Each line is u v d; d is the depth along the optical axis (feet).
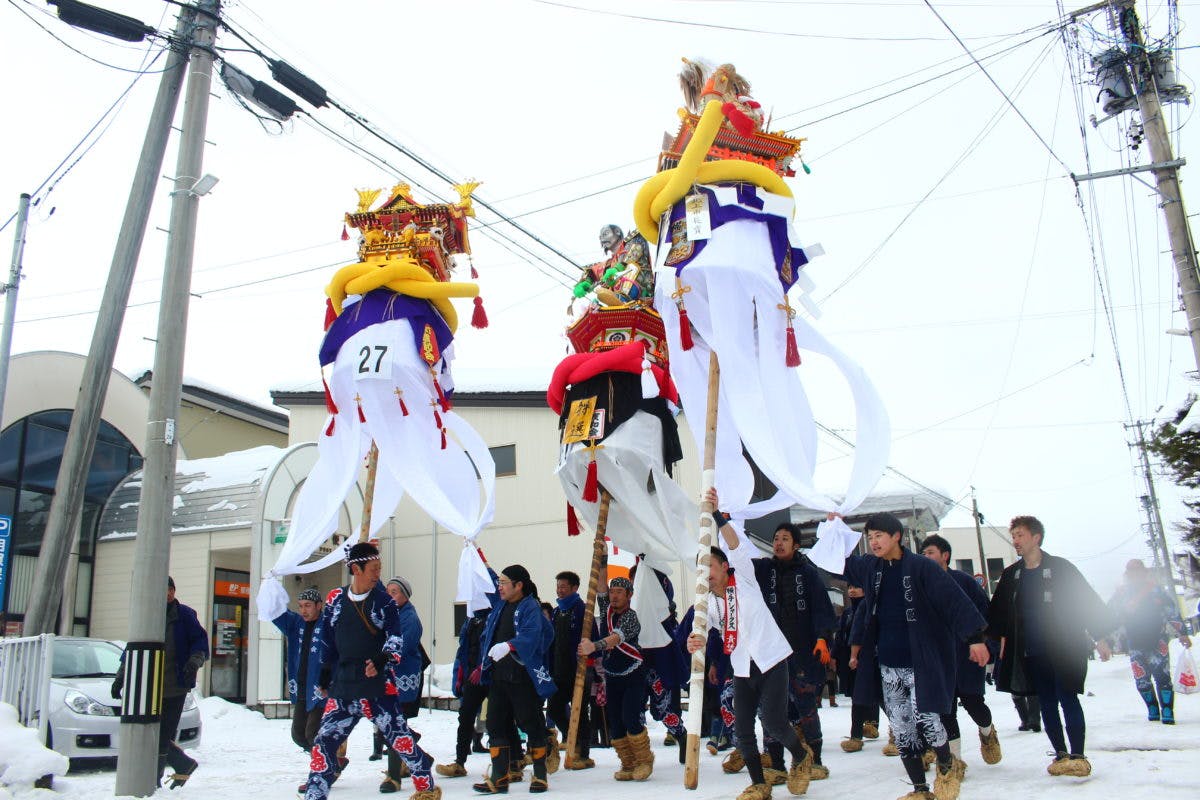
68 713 31.45
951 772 18.86
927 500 86.22
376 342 27.91
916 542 86.28
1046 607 22.31
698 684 22.17
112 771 32.32
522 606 24.52
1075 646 21.90
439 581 65.31
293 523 28.37
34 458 58.95
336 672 21.80
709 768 27.91
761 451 22.08
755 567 25.91
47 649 28.99
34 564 57.77
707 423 23.56
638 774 25.89
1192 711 35.27
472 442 30.30
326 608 22.49
